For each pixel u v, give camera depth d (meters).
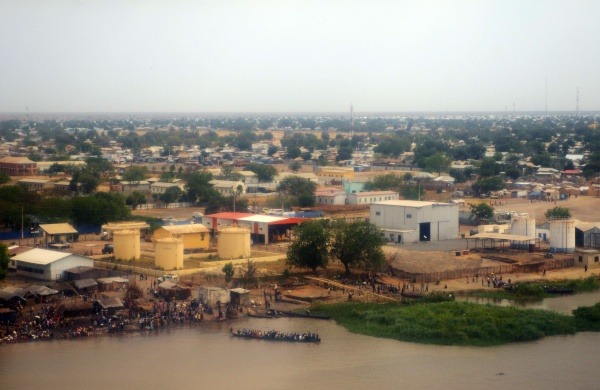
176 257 154.25
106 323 122.12
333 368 104.44
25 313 125.19
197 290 138.88
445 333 117.38
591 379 101.12
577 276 160.38
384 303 135.38
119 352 110.06
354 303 135.25
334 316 128.75
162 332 119.62
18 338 114.75
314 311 131.38
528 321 122.12
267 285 147.38
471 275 159.00
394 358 108.56
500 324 120.69
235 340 116.44
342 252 153.38
